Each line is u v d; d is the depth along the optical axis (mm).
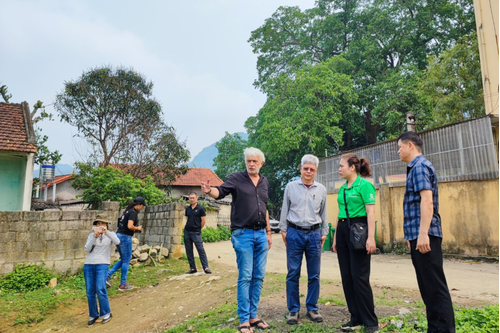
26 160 14102
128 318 6543
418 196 3514
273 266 10297
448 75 17828
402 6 30656
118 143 24484
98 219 6750
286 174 37281
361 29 32219
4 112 15695
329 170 18438
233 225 4566
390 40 31766
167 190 26266
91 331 6215
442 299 3305
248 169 4656
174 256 11352
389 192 14086
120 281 8875
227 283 7355
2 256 8820
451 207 12000
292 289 4562
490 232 10914
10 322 6777
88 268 6625
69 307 7477
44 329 6543
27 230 9125
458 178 11828
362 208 4238
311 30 34500
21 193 14391
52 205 20594
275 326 4410
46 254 9250
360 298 4043
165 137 24984
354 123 30234
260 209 4566
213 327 4711
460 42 19094
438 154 12680
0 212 8922
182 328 5168
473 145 11531
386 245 13734
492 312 4125
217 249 15672
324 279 7309
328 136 31656
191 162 26328
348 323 4207
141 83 25844
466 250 11453
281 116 28875
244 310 4355
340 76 27797
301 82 27703
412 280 7559
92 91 24469
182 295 7211
